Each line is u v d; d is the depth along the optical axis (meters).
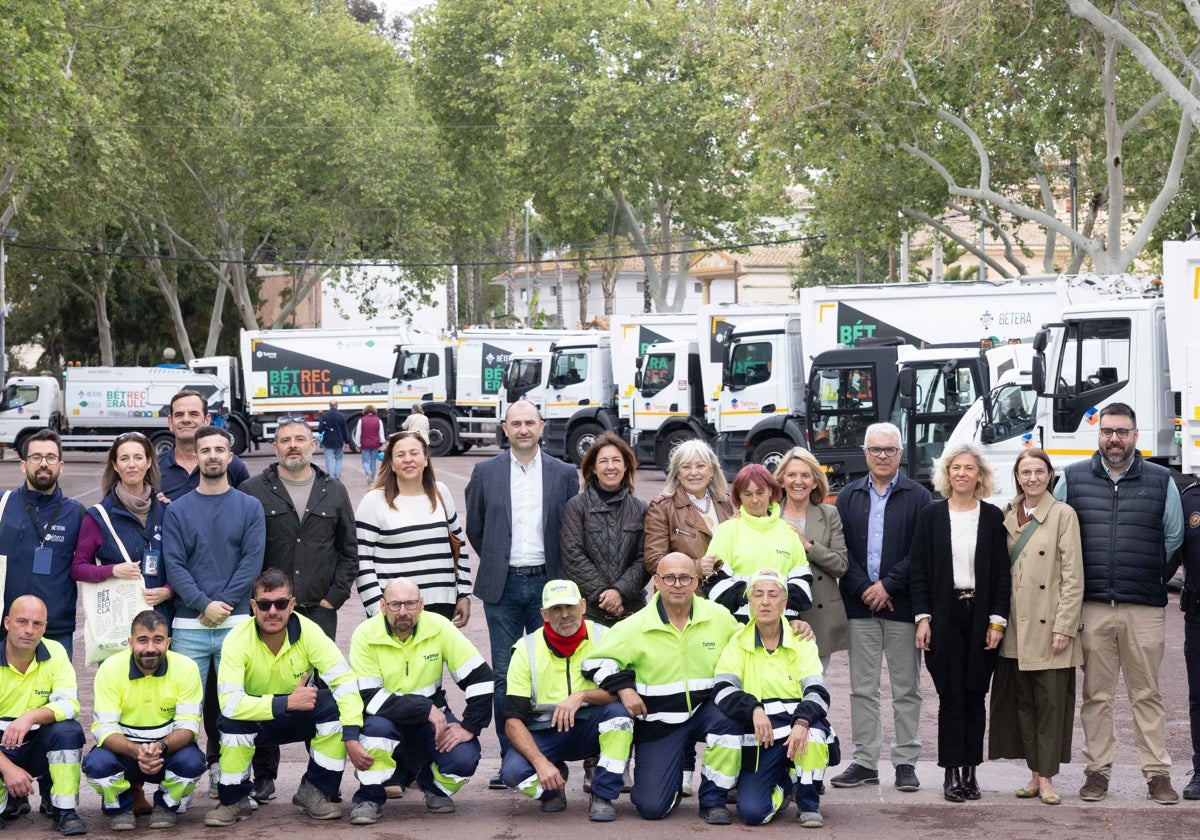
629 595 8.36
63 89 28.05
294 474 8.51
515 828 7.47
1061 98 31.08
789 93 26.08
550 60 51.16
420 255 58.31
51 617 8.21
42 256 57.50
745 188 51.75
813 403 24.06
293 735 7.79
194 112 49.78
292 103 53.72
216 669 8.25
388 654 7.89
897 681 8.25
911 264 64.38
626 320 36.47
